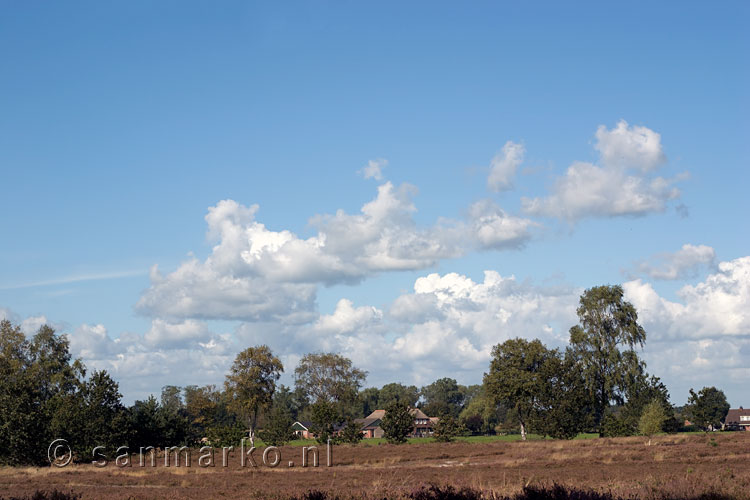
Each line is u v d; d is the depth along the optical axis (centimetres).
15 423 6331
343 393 12488
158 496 3033
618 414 10031
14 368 7862
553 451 6072
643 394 9294
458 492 1936
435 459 5969
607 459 4950
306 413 16938
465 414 16625
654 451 5419
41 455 6381
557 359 9481
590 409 9681
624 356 9594
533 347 9769
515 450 6456
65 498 2797
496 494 1889
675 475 2925
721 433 8156
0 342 8694
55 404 7125
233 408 9775
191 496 3008
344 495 2103
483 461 5475
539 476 3431
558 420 9050
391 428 9488
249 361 9725
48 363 8719
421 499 1947
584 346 9850
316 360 12594
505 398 9788
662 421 8431
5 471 5497
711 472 3092
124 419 6969
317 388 12550
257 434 10988
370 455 6506
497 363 9856
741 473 3023
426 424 17025
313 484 3609
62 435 6581
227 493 3105
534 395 9531
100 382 7094
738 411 16500
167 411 8075
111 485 4066
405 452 6762
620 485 2444
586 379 9675
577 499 1762
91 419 6812
